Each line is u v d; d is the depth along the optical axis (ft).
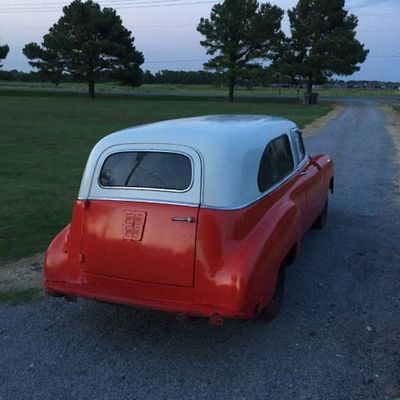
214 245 11.82
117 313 14.80
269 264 12.46
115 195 12.75
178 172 12.41
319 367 11.91
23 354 12.64
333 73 200.75
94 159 13.21
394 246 20.31
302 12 200.23
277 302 14.01
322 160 21.70
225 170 12.28
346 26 203.41
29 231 23.03
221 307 11.69
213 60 207.62
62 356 12.56
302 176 17.29
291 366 11.97
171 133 13.05
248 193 12.62
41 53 208.03
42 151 51.62
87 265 12.91
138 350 12.82
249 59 208.03
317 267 18.01
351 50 197.26
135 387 11.28
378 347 12.73
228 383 11.37
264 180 13.67
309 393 10.97
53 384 11.42
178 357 12.46
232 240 12.00
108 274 12.68
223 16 199.82
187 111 125.90
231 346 12.90
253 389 11.14
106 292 12.73
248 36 201.16
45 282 13.52
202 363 12.18
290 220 13.98
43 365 12.16
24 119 96.53
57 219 25.11
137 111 124.77
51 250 13.51
